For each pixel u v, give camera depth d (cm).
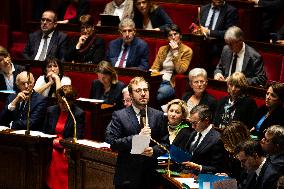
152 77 1830
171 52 1931
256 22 2117
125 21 1941
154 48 2027
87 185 1398
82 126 1575
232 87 1550
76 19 2288
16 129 1625
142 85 1272
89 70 1881
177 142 1432
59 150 1512
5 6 2431
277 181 1063
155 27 2122
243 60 1792
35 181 1514
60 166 1511
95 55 2009
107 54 1988
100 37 2036
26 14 2483
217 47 2000
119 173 1252
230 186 1124
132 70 1831
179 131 1445
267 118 1470
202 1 2195
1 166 1545
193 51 1961
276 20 2134
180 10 2197
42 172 1511
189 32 2156
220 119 1573
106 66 1728
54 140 1520
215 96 1697
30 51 2119
